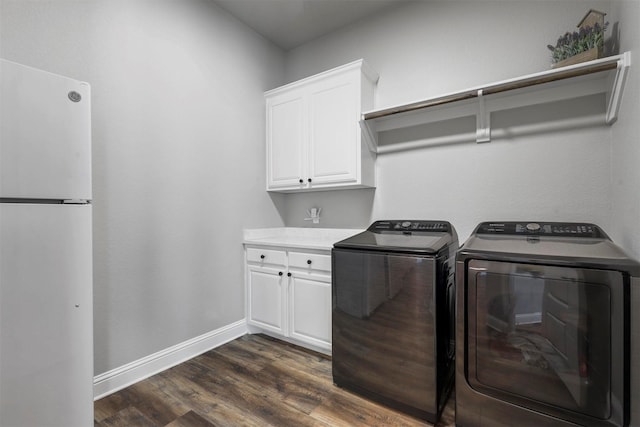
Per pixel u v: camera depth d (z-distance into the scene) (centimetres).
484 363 125
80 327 118
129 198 181
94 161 165
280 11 243
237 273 249
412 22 227
